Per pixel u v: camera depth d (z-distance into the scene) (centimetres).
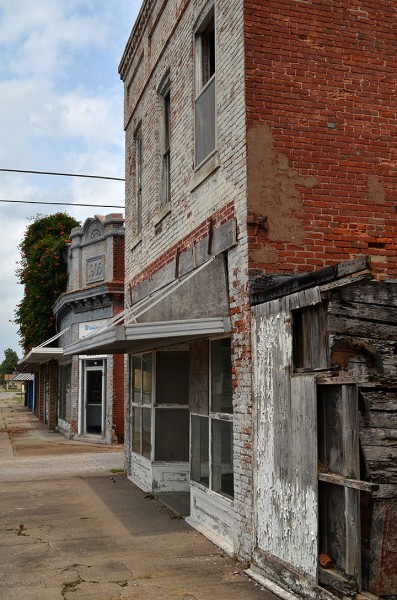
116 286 2034
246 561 693
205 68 927
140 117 1298
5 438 2405
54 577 674
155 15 1152
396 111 773
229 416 774
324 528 553
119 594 617
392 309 571
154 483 1134
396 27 791
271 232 706
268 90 729
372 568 497
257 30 736
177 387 1150
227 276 767
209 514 846
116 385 2081
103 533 862
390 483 502
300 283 589
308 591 558
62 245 2708
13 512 1002
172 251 1002
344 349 555
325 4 765
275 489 632
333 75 756
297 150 730
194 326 744
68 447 2033
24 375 4547
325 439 560
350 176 744
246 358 704
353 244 734
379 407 521
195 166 902
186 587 633
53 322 2781
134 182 1368
